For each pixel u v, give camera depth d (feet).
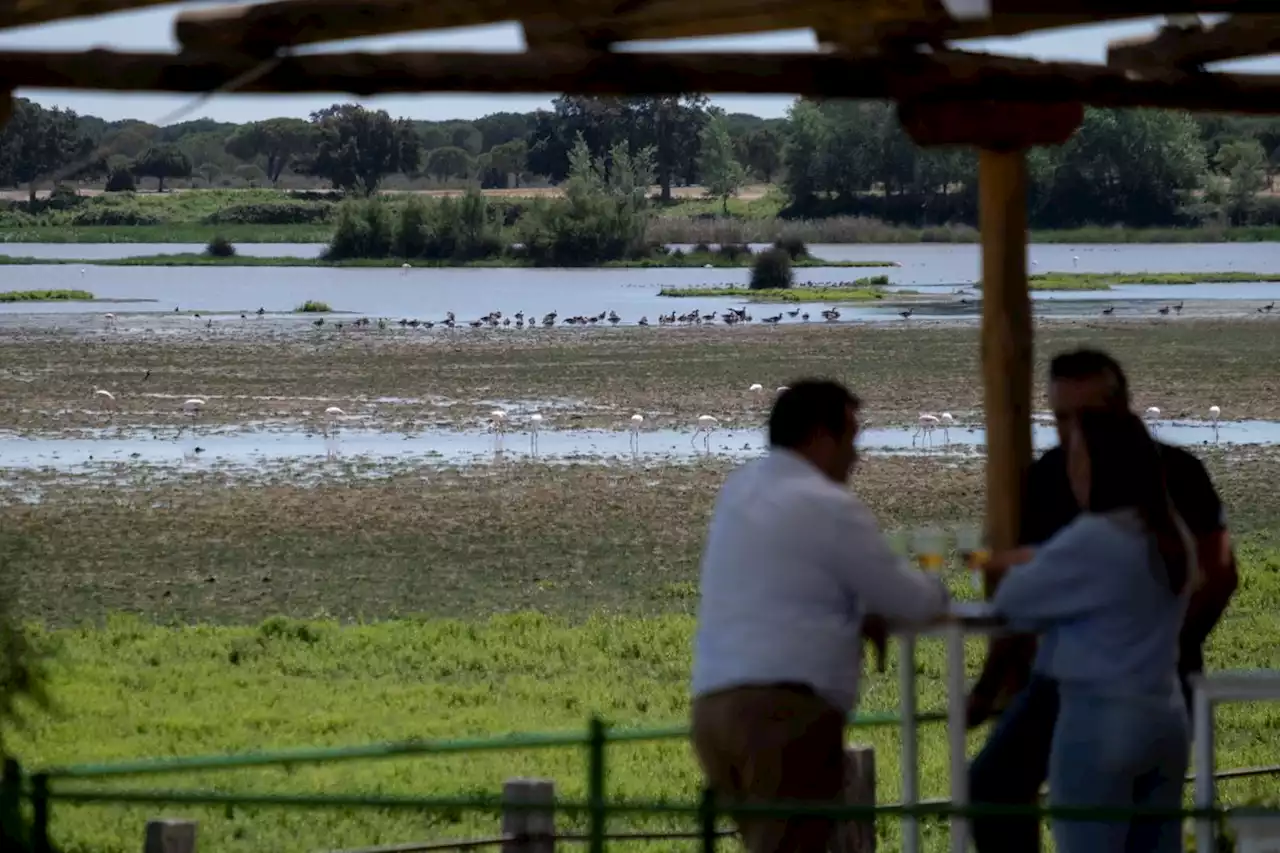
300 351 362.94
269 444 229.66
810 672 41.04
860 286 627.87
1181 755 43.37
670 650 124.16
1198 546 50.11
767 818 40.42
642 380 310.24
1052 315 457.27
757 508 42.06
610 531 173.68
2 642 58.23
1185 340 380.58
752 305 537.24
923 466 212.84
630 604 144.46
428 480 202.08
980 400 280.51
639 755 92.68
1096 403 44.57
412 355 355.97
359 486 197.47
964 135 55.93
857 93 45.85
